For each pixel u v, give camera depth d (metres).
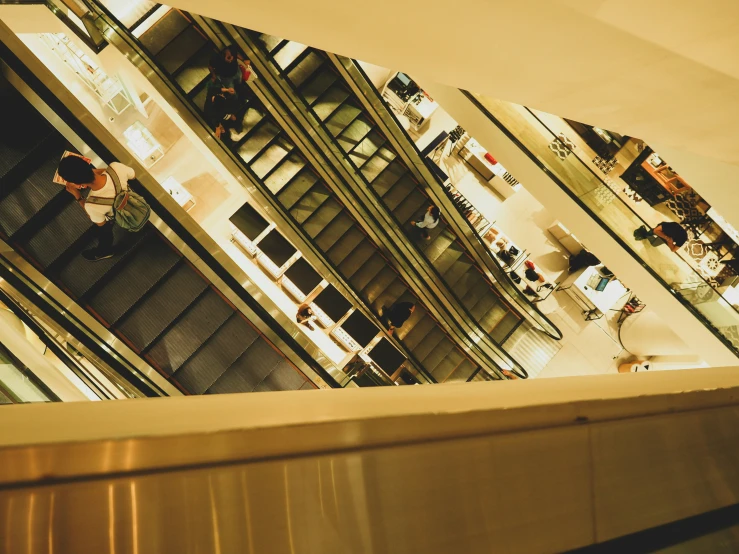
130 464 0.65
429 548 0.82
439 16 1.93
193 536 0.68
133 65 6.63
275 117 7.51
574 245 10.45
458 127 10.53
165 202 5.02
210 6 2.04
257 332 5.44
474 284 9.39
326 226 8.27
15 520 0.60
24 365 3.53
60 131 4.59
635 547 1.01
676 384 1.22
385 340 8.55
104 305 5.07
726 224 6.52
